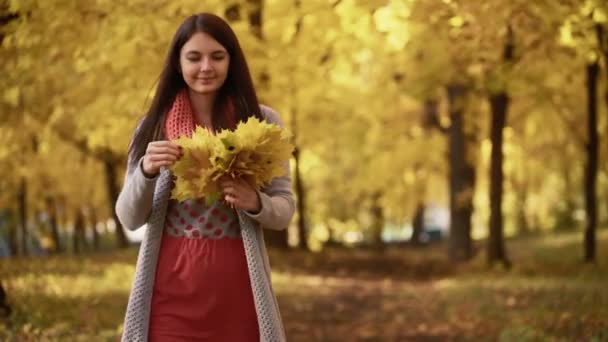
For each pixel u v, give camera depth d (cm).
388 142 2367
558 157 2417
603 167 1895
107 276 1167
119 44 752
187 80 352
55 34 795
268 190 358
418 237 3153
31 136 1301
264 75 1044
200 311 342
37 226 2175
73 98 972
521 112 1811
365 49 1281
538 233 3212
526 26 834
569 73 1277
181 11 755
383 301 1279
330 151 2617
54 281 987
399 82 1620
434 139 2338
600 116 1739
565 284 1170
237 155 325
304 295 1307
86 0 759
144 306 343
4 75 839
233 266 345
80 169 2072
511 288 1209
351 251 2342
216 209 346
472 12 736
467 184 1955
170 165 327
